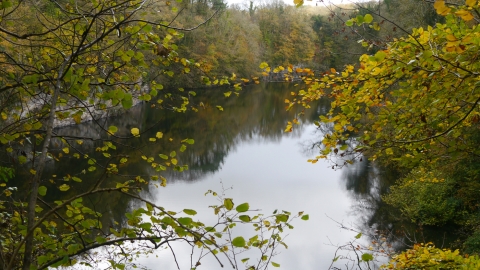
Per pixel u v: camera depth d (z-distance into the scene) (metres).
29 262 1.46
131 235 1.94
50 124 1.66
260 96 43.72
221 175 18.30
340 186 16.36
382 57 2.61
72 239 2.28
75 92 2.02
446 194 11.51
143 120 28.12
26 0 2.65
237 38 37.47
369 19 2.65
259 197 15.20
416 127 3.36
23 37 2.24
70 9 2.55
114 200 10.53
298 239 10.56
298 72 3.37
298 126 30.33
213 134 27.53
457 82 3.00
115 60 2.84
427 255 3.87
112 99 1.81
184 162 20.03
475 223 9.91
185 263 8.50
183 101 3.03
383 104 3.68
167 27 2.41
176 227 1.70
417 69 2.76
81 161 14.21
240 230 10.24
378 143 3.62
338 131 3.60
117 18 2.74
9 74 2.25
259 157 22.22
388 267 4.16
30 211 1.48
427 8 10.09
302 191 15.93
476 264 3.59
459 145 3.50
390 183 15.88
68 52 2.79
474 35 2.68
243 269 7.98
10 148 2.46
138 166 16.33
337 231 11.29
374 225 11.78
